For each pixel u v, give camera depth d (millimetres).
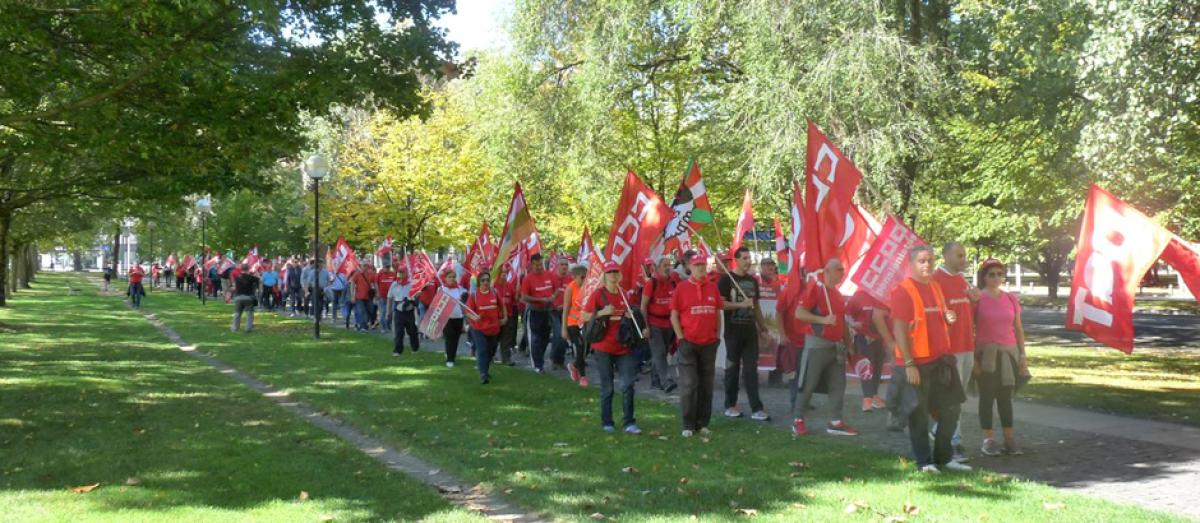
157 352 17797
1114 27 12133
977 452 8164
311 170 21734
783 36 19109
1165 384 12883
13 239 42406
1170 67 12445
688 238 13547
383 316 23906
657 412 10648
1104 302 8859
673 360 16141
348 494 6688
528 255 18109
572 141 25734
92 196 22531
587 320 9422
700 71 26109
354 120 41000
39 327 23641
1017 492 6562
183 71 11852
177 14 10719
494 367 15500
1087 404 10797
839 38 18984
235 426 9547
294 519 5941
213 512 6082
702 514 6109
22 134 13508
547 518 6219
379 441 9062
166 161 13750
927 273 7305
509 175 28016
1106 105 13062
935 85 18797
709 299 9102
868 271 8336
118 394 11820
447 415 10375
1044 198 21703
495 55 29172
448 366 15469
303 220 41125
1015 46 18281
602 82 23141
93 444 8445
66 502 6352
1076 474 7285
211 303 40281
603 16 23750
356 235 39156
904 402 7398
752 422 10008
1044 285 64750
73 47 11750
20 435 8867
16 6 10211
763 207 23469
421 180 37344
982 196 23000
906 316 7285
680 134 28281
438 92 38156
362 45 13633
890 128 18469
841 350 9133
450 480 7367
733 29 22125
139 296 35812
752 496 6586
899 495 6516
